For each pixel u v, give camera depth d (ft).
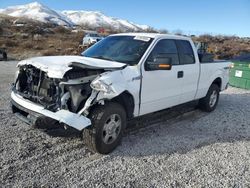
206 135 17.97
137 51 16.43
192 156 14.67
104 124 13.84
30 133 16.38
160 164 13.60
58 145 14.98
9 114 19.77
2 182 11.24
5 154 13.55
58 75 12.82
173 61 18.38
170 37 18.49
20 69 15.57
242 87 38.42
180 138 17.13
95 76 13.61
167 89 17.80
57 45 112.06
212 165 13.78
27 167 12.53
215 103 24.23
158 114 21.76
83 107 13.16
